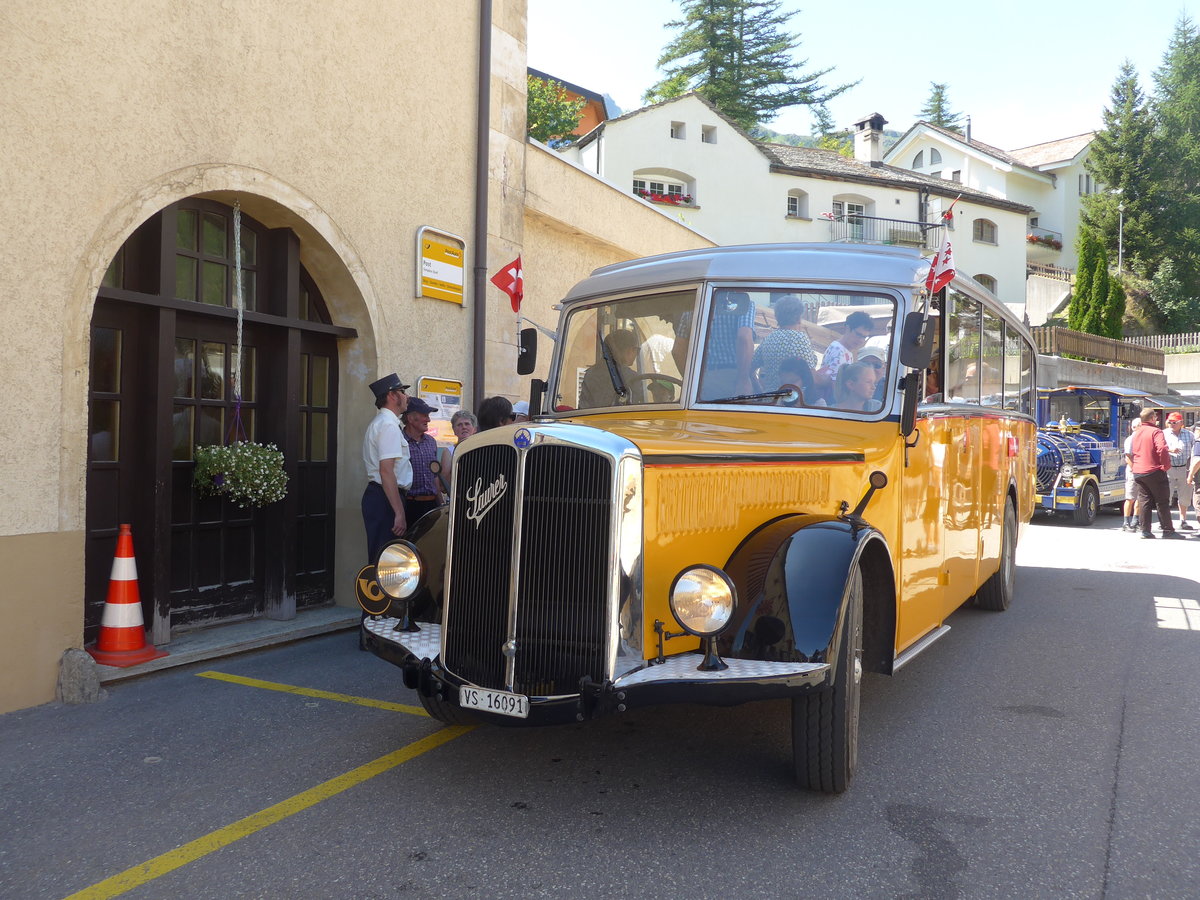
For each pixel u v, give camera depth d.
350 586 7.30
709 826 3.51
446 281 7.90
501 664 3.52
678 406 4.84
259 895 2.99
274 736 4.54
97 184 5.11
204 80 5.70
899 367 4.61
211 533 6.39
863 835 3.43
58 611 5.00
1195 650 6.46
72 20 4.96
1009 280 40.38
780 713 4.96
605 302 5.31
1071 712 5.02
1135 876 3.13
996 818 3.60
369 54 7.02
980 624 7.35
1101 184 54.69
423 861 3.22
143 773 4.05
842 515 4.09
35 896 2.99
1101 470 16.36
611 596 3.32
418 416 6.82
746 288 4.89
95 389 5.54
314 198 6.56
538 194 9.65
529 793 3.83
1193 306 49.75
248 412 6.62
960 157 48.41
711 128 31.70
